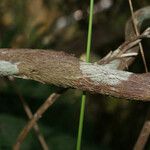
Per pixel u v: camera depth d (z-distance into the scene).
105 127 0.62
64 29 0.66
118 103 0.59
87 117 0.66
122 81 0.26
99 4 0.61
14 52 0.27
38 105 0.64
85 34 0.57
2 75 0.28
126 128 0.59
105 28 0.57
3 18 0.66
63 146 0.57
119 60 0.30
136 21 0.33
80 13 0.66
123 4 0.56
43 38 0.62
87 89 0.27
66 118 0.67
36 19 0.67
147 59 0.52
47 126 0.63
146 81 0.26
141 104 0.56
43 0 0.69
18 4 0.66
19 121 0.58
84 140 0.62
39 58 0.27
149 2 0.52
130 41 0.30
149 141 0.54
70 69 0.27
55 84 0.27
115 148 0.60
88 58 0.31
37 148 0.55
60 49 0.58
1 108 0.62
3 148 0.52
